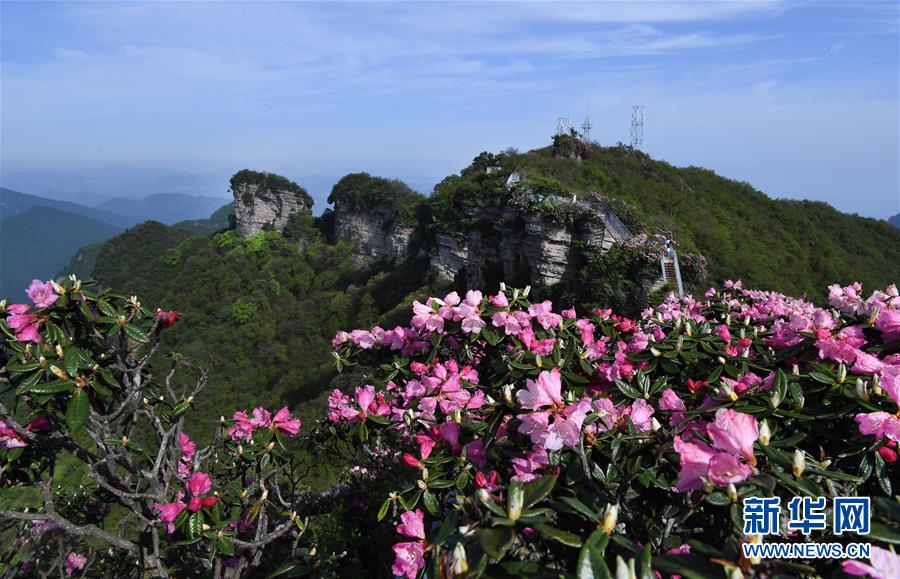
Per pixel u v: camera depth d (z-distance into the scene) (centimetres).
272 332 8231
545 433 286
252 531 565
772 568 190
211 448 548
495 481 314
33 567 580
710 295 1097
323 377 6156
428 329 552
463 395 436
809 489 219
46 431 424
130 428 484
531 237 4322
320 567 455
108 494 528
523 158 5803
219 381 7244
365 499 687
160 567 444
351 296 8181
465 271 6012
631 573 176
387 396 577
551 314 542
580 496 283
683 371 456
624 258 3844
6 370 386
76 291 430
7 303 418
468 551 230
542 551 240
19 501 655
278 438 548
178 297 10388
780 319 712
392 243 9162
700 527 289
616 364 464
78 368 399
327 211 11619
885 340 405
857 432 308
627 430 318
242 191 11831
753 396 320
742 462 224
